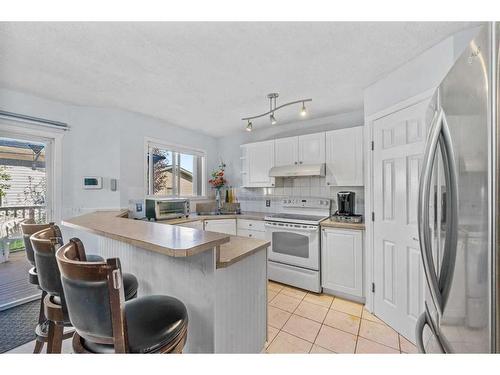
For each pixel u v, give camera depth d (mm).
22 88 2381
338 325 2117
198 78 2184
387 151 2104
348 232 2578
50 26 1475
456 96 777
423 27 1488
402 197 1952
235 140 4375
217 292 1275
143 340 865
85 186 2840
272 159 3586
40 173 2660
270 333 2000
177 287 1438
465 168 726
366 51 1747
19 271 2514
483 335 648
